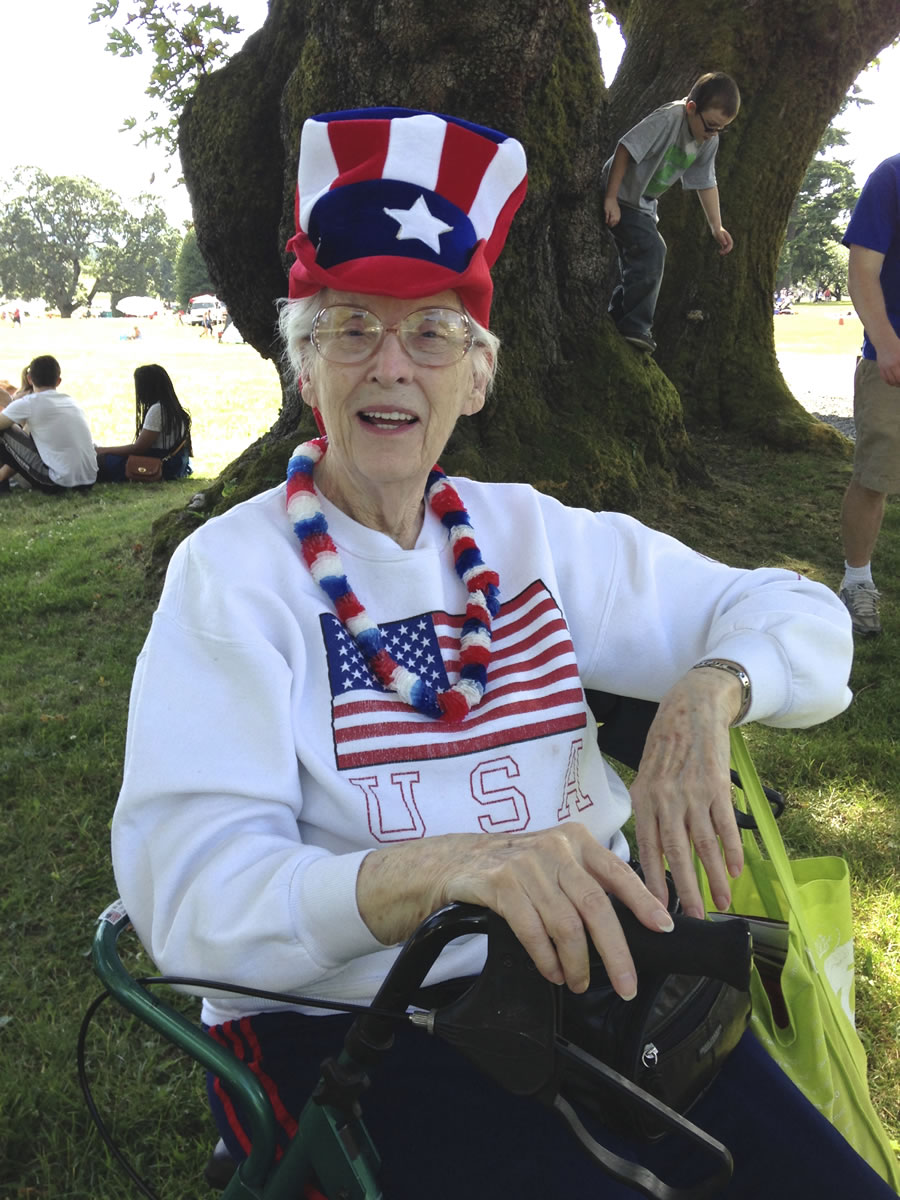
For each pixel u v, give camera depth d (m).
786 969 1.39
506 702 1.48
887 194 4.11
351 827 1.35
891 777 3.65
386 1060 1.31
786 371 20.83
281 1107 1.30
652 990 1.18
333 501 1.58
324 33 5.00
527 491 1.70
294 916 1.16
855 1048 1.51
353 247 1.40
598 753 1.57
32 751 3.93
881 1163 1.42
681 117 5.89
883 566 5.83
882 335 4.19
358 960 1.33
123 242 112.88
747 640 1.49
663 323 8.10
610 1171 1.06
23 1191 2.14
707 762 1.34
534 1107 1.26
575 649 1.64
